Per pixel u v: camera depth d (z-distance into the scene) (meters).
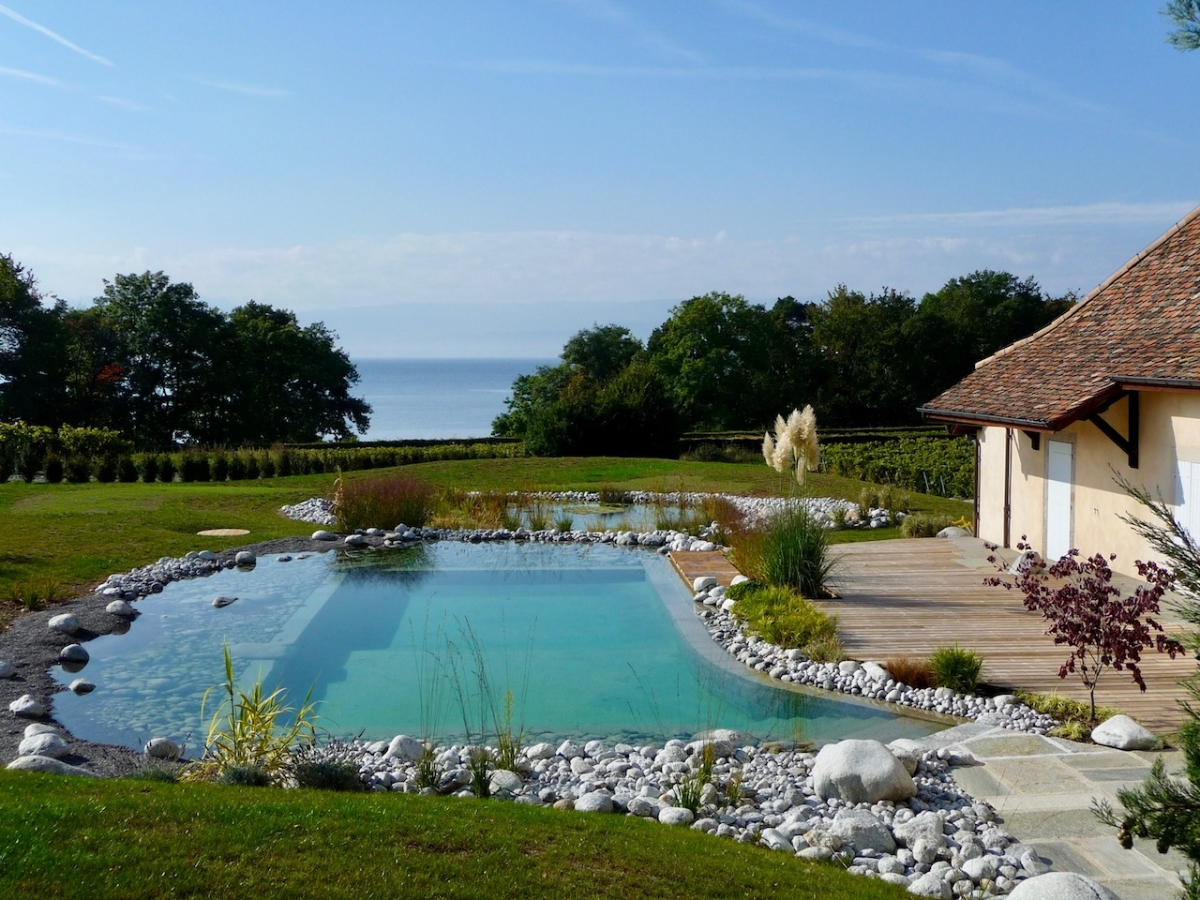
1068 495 13.55
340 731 7.76
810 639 9.76
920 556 14.65
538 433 33.38
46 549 14.36
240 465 27.73
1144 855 5.16
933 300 60.44
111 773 6.48
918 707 8.17
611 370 60.56
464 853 4.51
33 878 3.70
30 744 6.66
